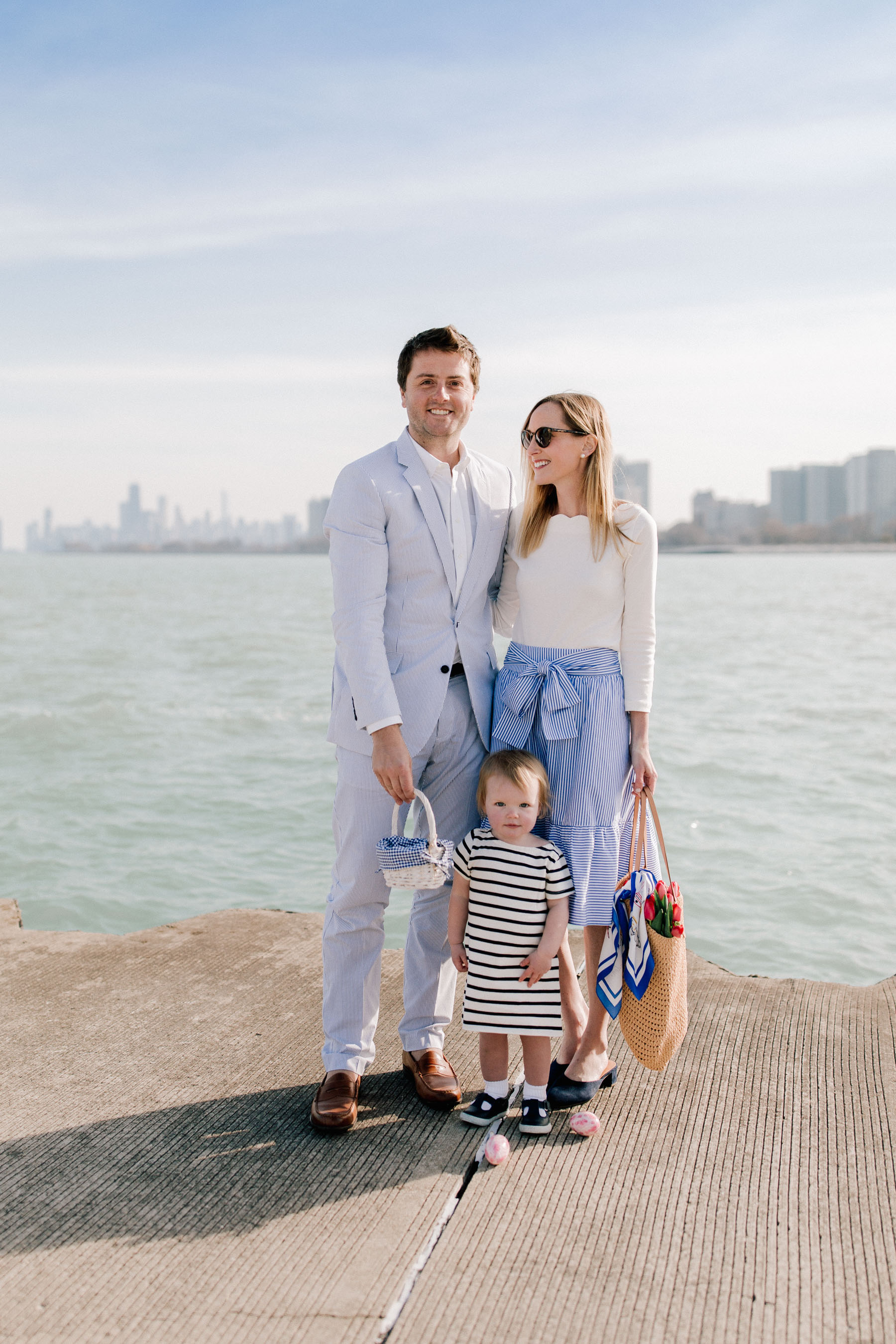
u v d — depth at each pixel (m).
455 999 3.60
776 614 32.50
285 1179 2.42
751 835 7.66
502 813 2.65
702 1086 2.85
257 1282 2.05
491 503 2.93
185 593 52.34
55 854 7.60
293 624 30.45
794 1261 2.11
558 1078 2.81
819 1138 2.58
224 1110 2.73
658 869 2.99
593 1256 2.12
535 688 2.83
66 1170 2.45
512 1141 2.59
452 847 2.70
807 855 7.17
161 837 8.02
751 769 9.81
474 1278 2.06
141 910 6.47
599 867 2.77
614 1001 2.68
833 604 38.00
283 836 8.03
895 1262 2.11
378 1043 3.21
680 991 2.62
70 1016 3.28
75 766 10.52
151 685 16.59
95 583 68.81
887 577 66.38
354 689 2.69
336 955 2.82
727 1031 3.17
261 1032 3.19
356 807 2.81
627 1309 1.96
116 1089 2.84
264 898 6.66
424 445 2.82
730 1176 2.41
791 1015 3.27
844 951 5.57
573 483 2.81
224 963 3.71
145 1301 2.00
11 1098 2.78
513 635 3.16
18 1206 2.30
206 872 7.18
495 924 2.64
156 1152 2.53
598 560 2.80
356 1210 2.29
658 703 14.06
